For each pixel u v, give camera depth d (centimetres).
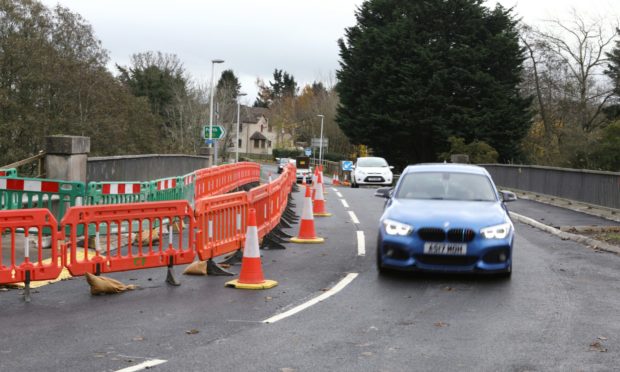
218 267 1032
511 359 593
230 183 2616
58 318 746
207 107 8400
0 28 4522
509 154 5381
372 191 3012
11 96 4444
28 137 4494
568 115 5131
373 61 5700
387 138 5675
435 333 683
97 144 5262
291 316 755
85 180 1593
